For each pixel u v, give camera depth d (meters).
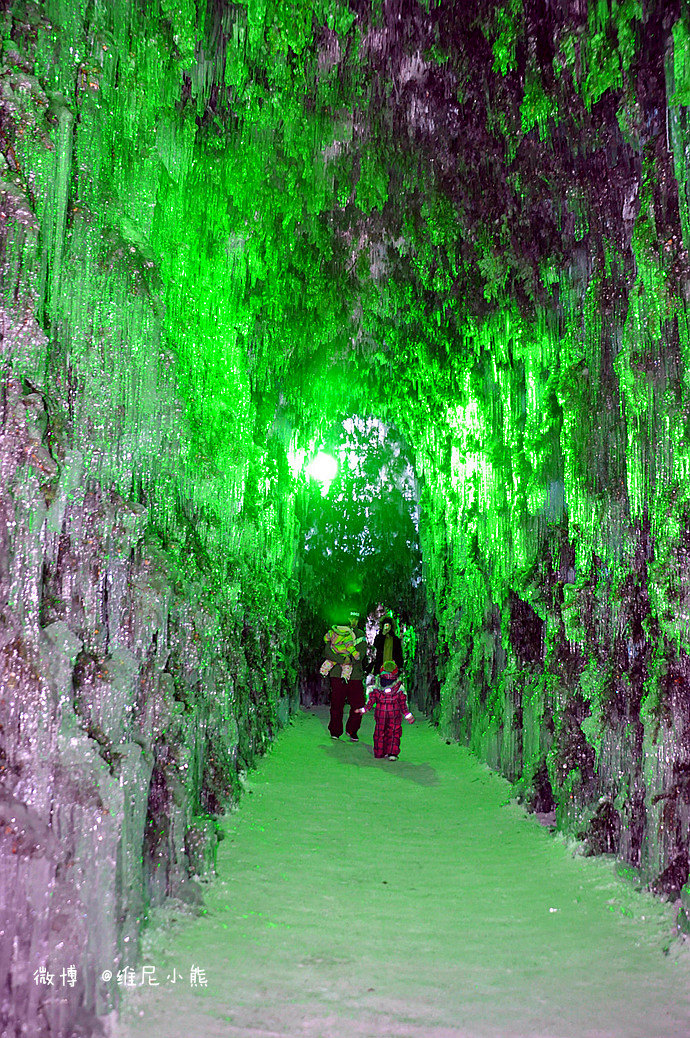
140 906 3.36
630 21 4.06
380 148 5.84
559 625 5.73
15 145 2.96
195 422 5.23
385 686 8.84
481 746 8.30
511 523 7.05
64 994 2.77
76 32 3.27
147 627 3.64
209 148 5.45
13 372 2.89
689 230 3.78
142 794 3.29
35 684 2.85
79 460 3.06
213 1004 3.02
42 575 3.11
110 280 3.37
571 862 4.90
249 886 4.42
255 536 8.13
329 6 4.44
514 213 5.80
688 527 3.95
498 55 4.69
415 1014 3.03
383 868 4.95
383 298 8.13
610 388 5.09
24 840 2.76
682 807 4.00
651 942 3.67
